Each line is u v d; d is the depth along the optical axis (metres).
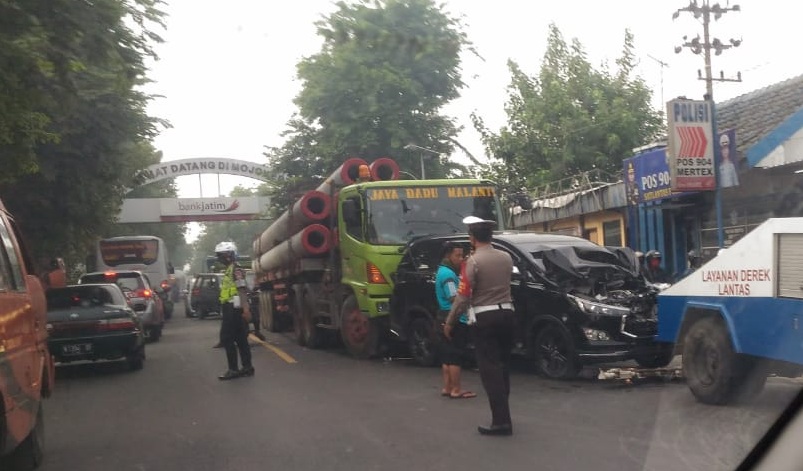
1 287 5.63
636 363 10.73
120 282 19.56
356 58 17.55
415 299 11.88
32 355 6.40
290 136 21.91
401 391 9.66
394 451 6.55
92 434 7.96
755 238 7.06
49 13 9.24
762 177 14.59
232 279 11.53
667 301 8.21
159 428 8.08
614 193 20.78
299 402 9.16
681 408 7.23
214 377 11.81
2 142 10.70
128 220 43.22
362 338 13.21
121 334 12.70
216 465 6.40
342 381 10.74
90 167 17.67
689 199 16.75
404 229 12.78
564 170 27.61
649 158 17.83
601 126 27.38
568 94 28.70
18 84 9.62
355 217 12.92
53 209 19.11
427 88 18.17
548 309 9.81
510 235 11.26
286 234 16.84
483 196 13.30
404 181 13.06
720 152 15.09
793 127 14.27
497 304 6.95
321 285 15.08
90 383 12.02
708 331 7.45
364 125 19.00
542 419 7.51
